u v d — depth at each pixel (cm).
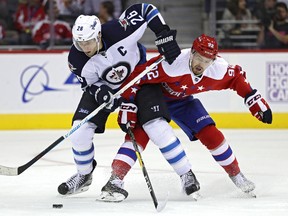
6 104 2259
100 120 1107
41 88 2255
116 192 1084
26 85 2256
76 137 1105
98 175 1427
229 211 1023
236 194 1188
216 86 1134
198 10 2598
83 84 1106
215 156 1162
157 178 1363
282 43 2430
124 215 994
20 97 2258
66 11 2416
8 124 2269
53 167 1548
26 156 1741
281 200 1123
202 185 1293
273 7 2420
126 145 1098
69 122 2266
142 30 1090
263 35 2431
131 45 1079
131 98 1102
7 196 1196
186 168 1116
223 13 2444
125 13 1109
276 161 1620
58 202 1119
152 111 1082
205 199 1138
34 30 2412
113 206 1062
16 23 2419
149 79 1093
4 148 1880
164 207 1043
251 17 2431
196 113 1157
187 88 1113
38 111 2261
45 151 1098
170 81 1098
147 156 1700
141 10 1102
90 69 1074
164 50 1064
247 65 2256
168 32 1065
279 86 2252
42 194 1213
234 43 2431
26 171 1487
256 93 1134
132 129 1116
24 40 2420
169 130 1099
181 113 1163
